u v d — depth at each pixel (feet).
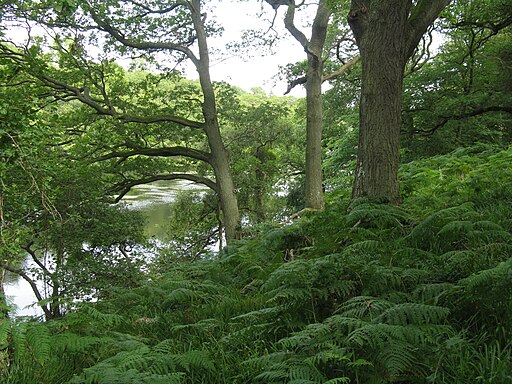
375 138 22.85
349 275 13.98
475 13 53.16
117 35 60.39
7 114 26.99
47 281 53.21
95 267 53.88
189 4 65.05
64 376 11.83
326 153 82.33
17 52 51.60
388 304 11.26
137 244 65.62
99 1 56.95
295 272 13.71
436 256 14.79
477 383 9.28
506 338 10.53
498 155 34.22
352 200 22.61
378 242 15.76
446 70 58.70
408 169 42.63
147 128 65.77
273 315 13.89
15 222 33.81
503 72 58.29
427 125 60.18
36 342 10.69
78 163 55.42
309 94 60.08
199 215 89.45
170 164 70.79
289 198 93.81
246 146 85.51
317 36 58.75
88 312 13.66
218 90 75.05
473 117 58.95
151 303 19.40
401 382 9.94
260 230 36.58
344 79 80.84
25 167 30.37
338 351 9.82
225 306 17.33
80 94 59.93
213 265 24.81
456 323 11.69
